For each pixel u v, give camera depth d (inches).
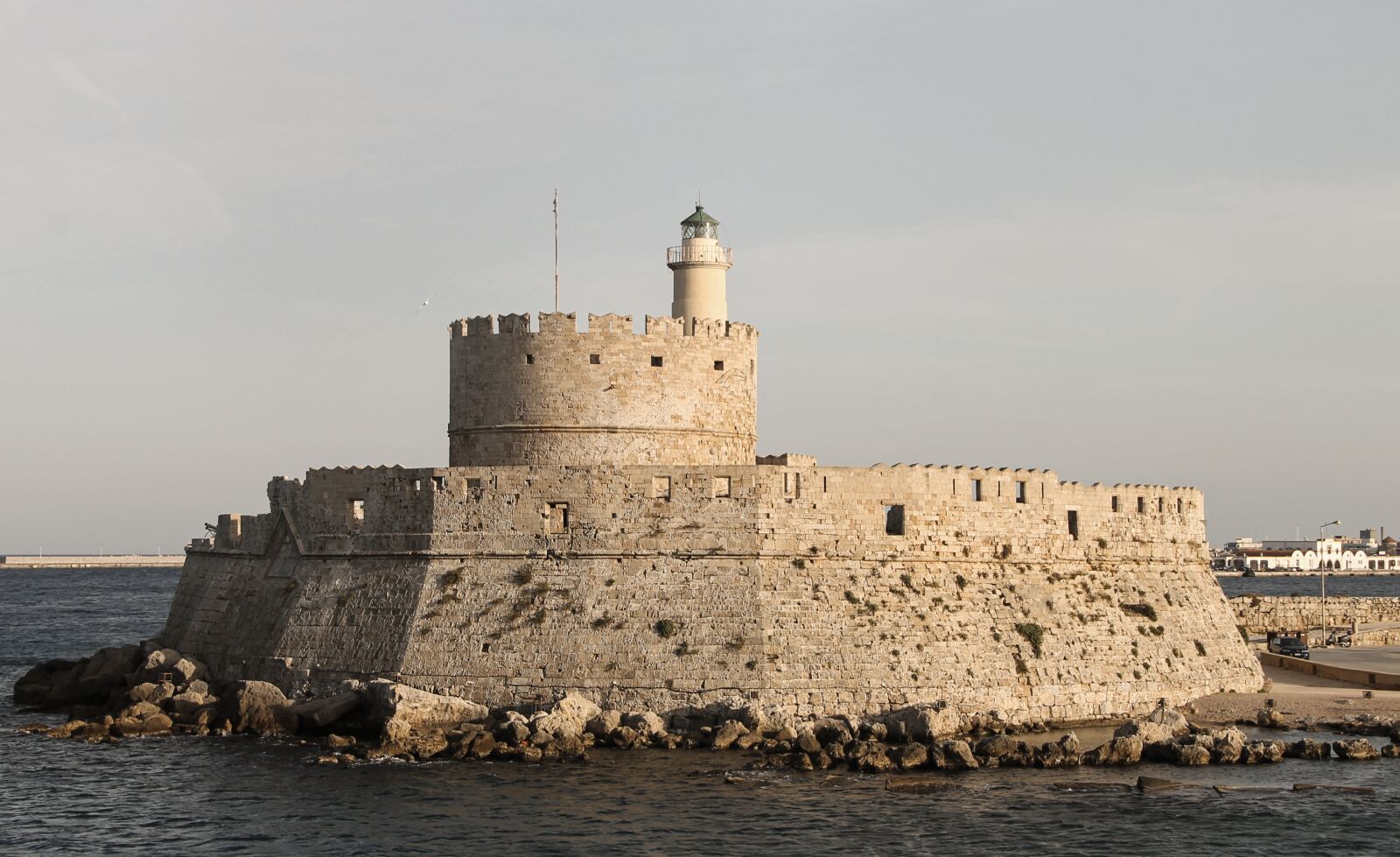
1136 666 3184.1
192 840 2340.1
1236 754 2768.2
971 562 3129.9
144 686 3341.5
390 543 3137.3
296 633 3184.1
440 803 2481.5
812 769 2664.9
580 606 2972.4
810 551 3014.3
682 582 2974.9
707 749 2792.8
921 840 2294.5
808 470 3029.0
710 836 2304.4
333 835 2336.4
